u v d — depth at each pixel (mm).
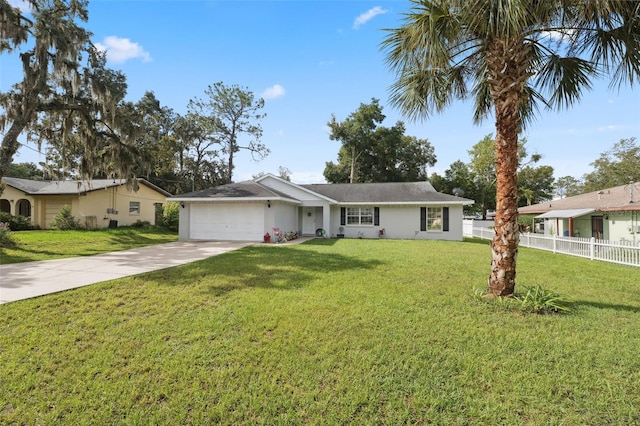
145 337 3852
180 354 3449
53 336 3836
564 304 5332
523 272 8383
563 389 2877
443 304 5199
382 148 38312
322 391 2840
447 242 16328
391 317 4559
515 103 5266
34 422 2455
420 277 7215
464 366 3248
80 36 12391
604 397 2764
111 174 16172
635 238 14484
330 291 5887
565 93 6211
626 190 17406
